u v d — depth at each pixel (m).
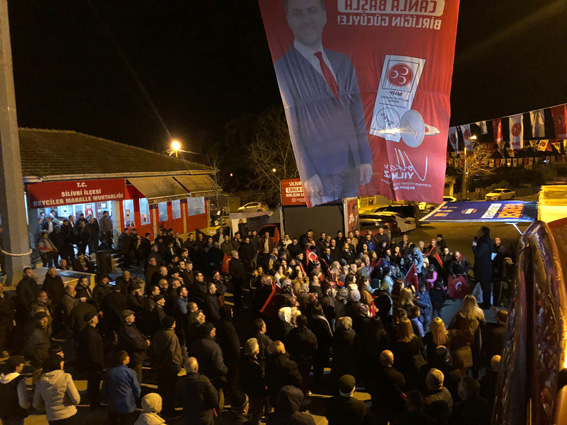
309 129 6.60
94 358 7.89
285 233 19.27
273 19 6.55
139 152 28.72
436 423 4.85
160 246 16.81
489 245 12.75
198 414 5.87
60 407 6.18
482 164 50.41
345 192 6.57
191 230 29.55
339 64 6.42
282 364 6.70
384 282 11.89
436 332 7.10
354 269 12.10
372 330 7.40
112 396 6.52
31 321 9.05
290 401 4.94
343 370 7.46
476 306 7.84
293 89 6.61
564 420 0.71
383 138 6.44
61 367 6.36
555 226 1.33
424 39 6.29
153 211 25.77
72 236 17.69
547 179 58.50
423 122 6.41
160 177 25.83
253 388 6.80
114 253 20.53
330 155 6.55
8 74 12.10
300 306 10.11
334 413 5.14
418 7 6.23
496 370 5.64
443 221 10.09
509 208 10.73
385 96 6.39
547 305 0.94
